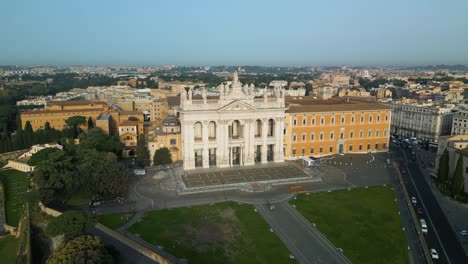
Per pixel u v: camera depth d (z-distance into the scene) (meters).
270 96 148.12
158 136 138.88
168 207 99.00
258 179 120.94
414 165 142.75
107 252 66.62
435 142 188.25
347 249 77.31
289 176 124.31
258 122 143.25
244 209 97.75
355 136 156.75
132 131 174.88
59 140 169.62
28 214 92.38
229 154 135.75
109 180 100.19
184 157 130.88
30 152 153.25
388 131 161.38
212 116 130.50
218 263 71.50
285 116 143.50
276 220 91.19
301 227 87.38
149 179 121.56
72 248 63.56
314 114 147.88
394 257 74.31
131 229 85.69
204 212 95.62
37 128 199.88
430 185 118.88
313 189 113.62
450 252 76.75
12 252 84.56
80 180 101.62
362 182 120.62
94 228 86.50
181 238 81.44
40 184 100.06
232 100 131.88
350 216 93.62
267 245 78.62
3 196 115.44
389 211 96.94
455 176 107.62
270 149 143.25
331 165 139.62
